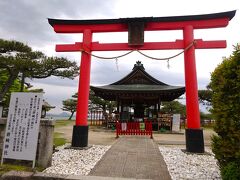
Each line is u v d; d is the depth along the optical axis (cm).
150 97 2466
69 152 853
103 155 816
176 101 4247
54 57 1820
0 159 651
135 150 932
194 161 749
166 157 807
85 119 977
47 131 648
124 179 468
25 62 1708
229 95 479
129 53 995
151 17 977
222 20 952
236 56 476
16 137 638
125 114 2673
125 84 2683
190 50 945
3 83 2253
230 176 434
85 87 992
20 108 655
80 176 478
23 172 497
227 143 481
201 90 3391
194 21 975
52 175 480
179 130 2108
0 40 1730
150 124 1473
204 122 3575
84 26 1044
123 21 1006
